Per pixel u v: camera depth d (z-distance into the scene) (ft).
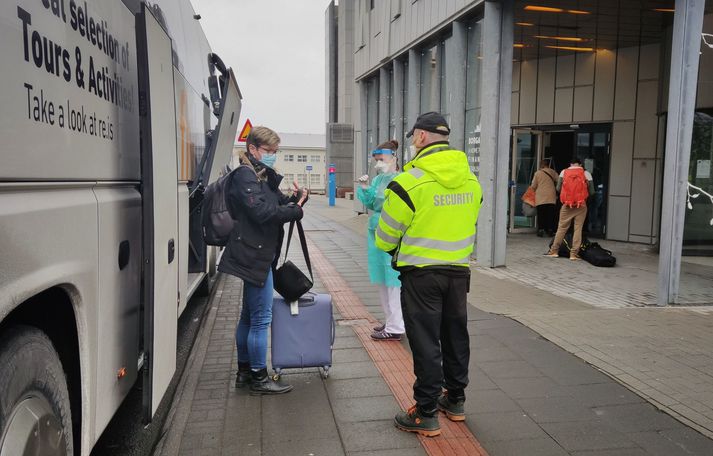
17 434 6.22
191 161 17.58
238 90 22.62
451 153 11.48
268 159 13.16
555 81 43.88
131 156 10.05
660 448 11.00
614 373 14.55
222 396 13.55
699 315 20.06
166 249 10.23
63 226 7.04
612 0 30.76
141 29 8.82
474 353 16.12
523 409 12.68
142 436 12.19
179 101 15.16
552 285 26.48
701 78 24.99
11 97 5.90
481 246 30.71
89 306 7.88
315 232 47.62
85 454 7.93
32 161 6.34
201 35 20.98
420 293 11.35
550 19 33.94
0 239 5.62
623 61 40.32
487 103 29.68
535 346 16.66
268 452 10.97
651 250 37.09
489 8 29.04
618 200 41.24
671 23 34.12
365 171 60.85
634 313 20.31
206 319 20.57
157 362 9.60
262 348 13.51
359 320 20.02
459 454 10.85
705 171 27.71
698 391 13.46
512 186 46.24
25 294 6.05
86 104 7.92
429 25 37.50
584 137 43.32
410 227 11.43
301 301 14.12
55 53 6.95
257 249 12.84
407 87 45.98
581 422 12.05
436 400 11.54
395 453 10.94
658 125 38.50
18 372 6.37
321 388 13.98
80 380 7.82
